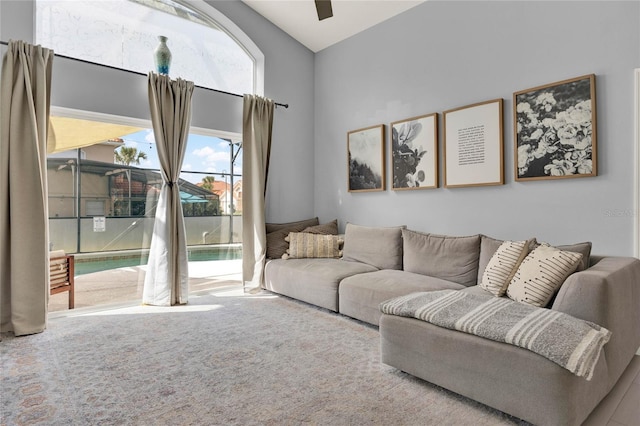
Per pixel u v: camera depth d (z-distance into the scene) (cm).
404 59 396
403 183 396
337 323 315
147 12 388
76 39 345
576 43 277
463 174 342
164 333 291
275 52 470
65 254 342
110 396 195
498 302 214
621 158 257
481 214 334
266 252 438
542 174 292
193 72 420
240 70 458
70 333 290
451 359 192
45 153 303
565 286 198
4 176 288
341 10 410
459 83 349
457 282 312
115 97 357
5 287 290
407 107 394
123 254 373
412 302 224
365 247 393
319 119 501
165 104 374
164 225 371
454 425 170
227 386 206
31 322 289
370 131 430
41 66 301
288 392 199
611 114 262
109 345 265
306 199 502
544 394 159
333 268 363
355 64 451
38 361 238
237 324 312
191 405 186
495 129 320
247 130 434
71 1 344
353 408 184
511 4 312
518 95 305
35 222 295
